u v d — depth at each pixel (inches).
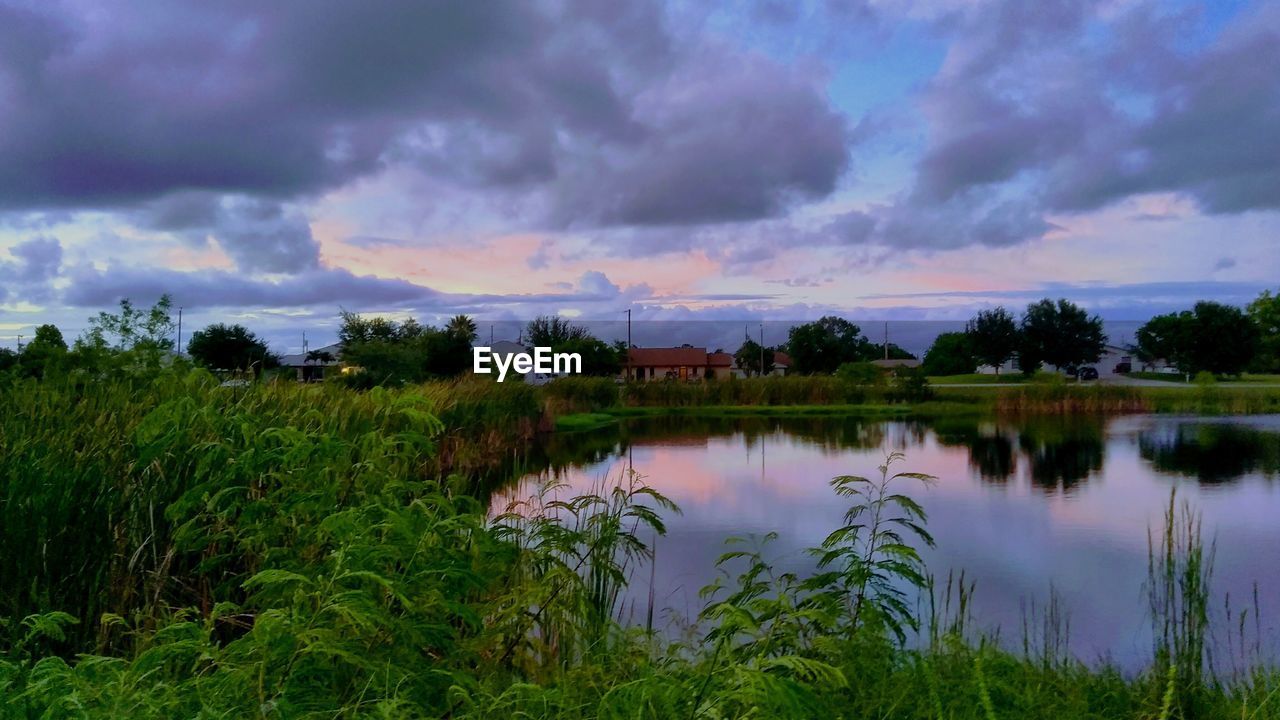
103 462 197.5
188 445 165.3
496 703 101.3
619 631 151.9
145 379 353.7
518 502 188.5
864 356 3585.1
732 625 97.3
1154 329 2822.3
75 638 152.3
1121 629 233.5
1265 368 2989.7
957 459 716.0
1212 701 163.2
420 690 104.1
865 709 119.7
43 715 75.7
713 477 592.7
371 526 112.1
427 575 114.9
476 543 132.8
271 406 265.7
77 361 357.7
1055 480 580.7
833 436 970.1
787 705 77.3
